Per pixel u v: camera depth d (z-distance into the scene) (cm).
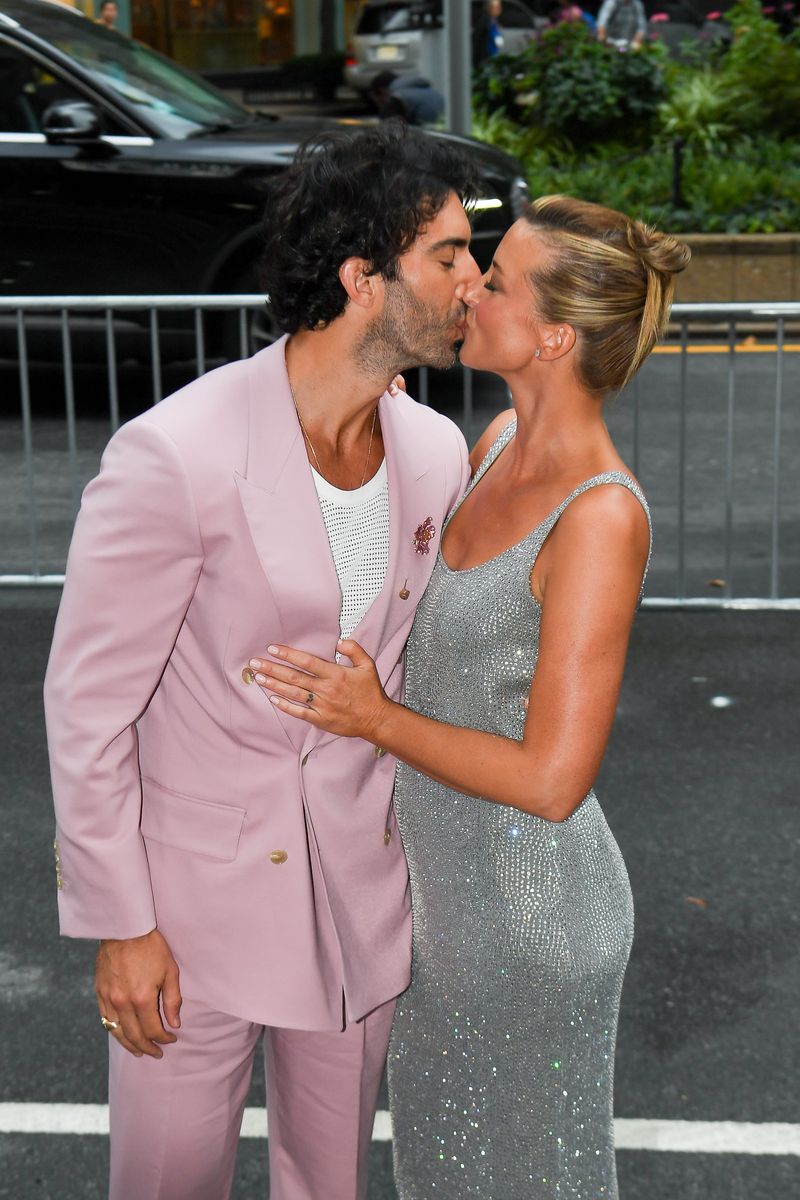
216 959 215
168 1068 221
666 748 477
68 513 681
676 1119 312
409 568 220
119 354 792
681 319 574
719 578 618
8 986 360
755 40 1386
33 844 424
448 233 202
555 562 207
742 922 381
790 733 488
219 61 1720
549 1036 225
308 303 202
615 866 229
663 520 682
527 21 1789
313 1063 229
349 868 221
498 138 1349
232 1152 233
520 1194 232
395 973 226
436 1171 239
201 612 206
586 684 204
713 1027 341
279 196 203
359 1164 240
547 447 215
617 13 1728
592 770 206
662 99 1364
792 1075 325
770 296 1085
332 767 216
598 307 207
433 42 1324
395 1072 241
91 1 1644
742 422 820
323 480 211
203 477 198
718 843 420
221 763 212
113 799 206
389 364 208
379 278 202
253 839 212
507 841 220
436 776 212
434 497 223
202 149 800
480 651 215
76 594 203
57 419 809
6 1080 326
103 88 814
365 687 207
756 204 1173
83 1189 295
